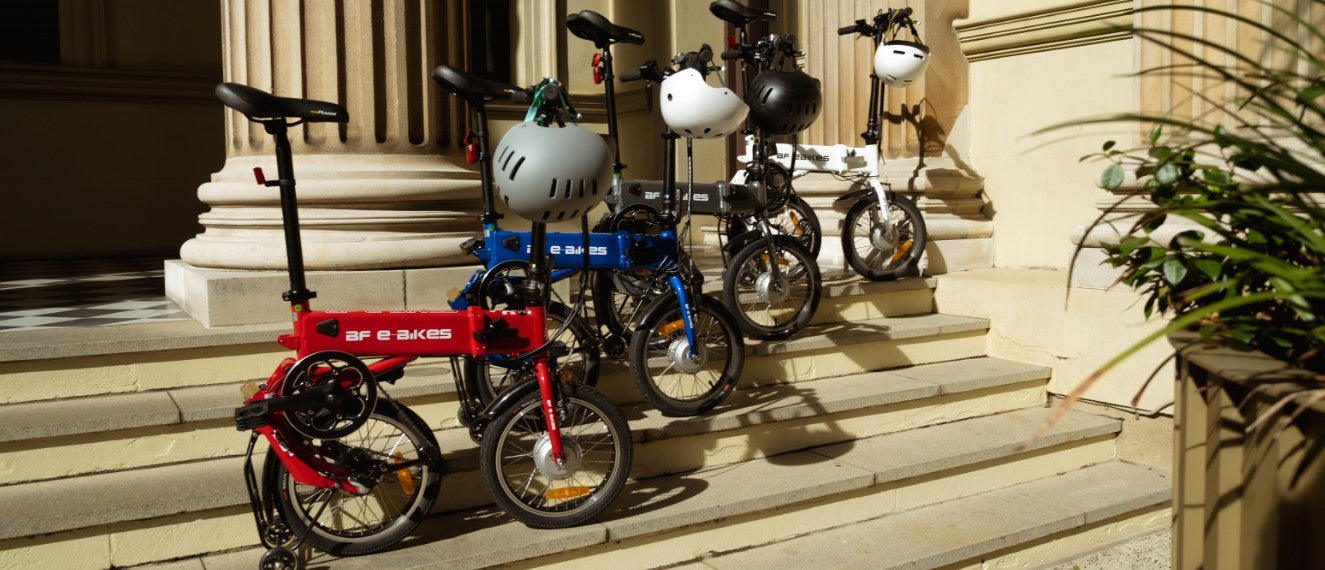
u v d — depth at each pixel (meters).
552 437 3.31
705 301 4.05
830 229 6.23
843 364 4.95
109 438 3.41
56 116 8.02
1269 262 1.72
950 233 5.99
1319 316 1.81
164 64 8.42
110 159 8.23
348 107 4.43
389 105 4.50
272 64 4.37
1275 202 1.77
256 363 3.96
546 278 3.37
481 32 8.89
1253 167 1.96
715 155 8.50
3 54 7.88
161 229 8.49
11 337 3.80
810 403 4.36
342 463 3.13
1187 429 1.93
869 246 5.99
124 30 8.25
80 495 3.19
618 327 4.16
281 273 4.20
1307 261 2.01
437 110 4.64
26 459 3.29
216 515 3.24
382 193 4.31
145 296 5.24
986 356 5.47
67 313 4.54
